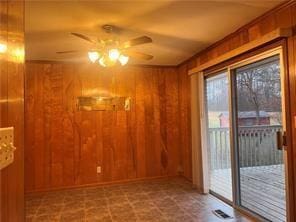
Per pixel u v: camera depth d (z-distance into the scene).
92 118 4.68
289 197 2.46
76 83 4.62
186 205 3.55
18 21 0.97
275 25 2.59
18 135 0.97
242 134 3.38
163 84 5.08
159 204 3.62
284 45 2.47
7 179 0.84
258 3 2.43
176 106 5.11
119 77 4.85
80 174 4.58
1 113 0.78
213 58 3.75
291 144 2.45
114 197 3.97
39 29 2.98
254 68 3.15
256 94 3.14
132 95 4.91
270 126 2.96
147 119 4.98
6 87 0.83
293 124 2.42
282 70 2.51
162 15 2.68
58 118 4.51
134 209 3.45
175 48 3.88
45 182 4.41
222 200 3.72
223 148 4.32
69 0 2.30
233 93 3.42
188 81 4.65
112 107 4.78
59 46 3.65
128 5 2.43
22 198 1.04
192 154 4.37
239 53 3.03
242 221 3.03
